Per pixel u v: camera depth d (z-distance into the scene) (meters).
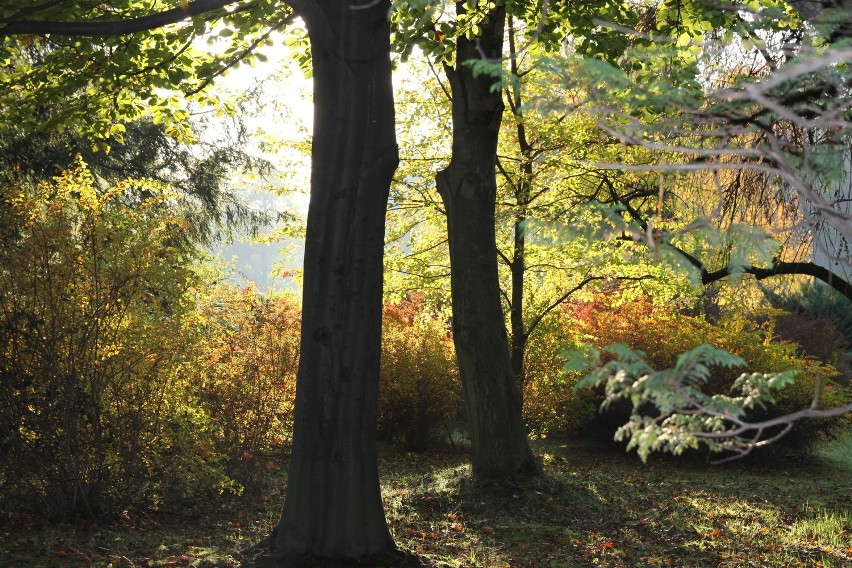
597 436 16.56
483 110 10.66
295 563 6.26
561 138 12.37
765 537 8.75
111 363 8.24
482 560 7.24
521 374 14.34
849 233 2.92
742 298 14.70
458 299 10.81
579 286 14.03
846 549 8.10
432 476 11.79
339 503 6.49
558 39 9.49
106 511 8.03
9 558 6.29
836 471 14.94
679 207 9.66
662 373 2.71
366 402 6.63
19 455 7.79
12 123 10.30
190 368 9.29
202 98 11.05
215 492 9.54
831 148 3.08
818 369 15.04
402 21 9.14
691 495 11.52
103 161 18.47
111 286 8.26
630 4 11.06
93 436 8.06
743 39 5.32
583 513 9.75
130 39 9.30
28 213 8.34
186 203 19.70
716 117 3.18
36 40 10.07
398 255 14.73
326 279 6.54
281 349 10.88
